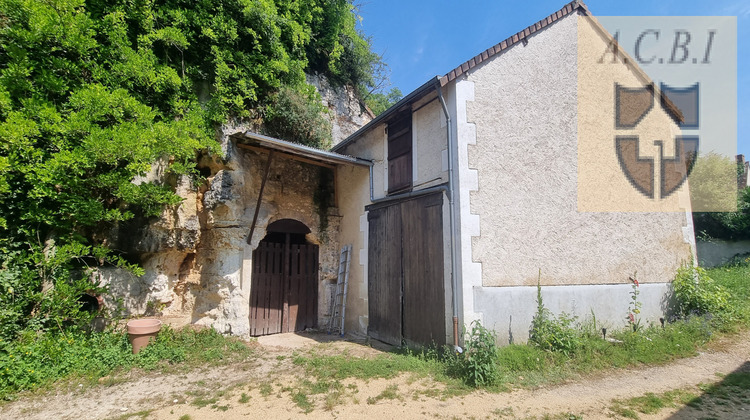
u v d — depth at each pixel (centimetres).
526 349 520
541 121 632
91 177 520
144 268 634
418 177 640
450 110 578
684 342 567
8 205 493
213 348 583
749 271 1070
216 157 653
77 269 560
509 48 621
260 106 852
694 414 361
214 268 670
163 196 564
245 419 354
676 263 735
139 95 630
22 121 448
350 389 428
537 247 591
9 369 414
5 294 464
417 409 373
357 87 1275
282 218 780
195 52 741
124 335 562
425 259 597
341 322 777
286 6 965
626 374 475
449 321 537
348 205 852
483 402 389
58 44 536
